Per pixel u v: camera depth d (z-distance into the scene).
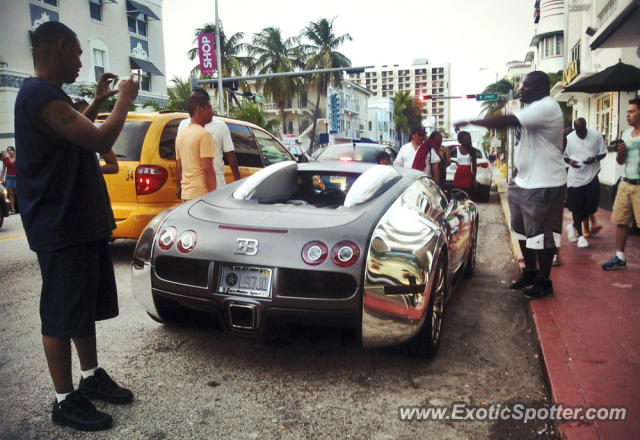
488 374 2.79
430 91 190.25
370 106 77.88
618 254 4.62
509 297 4.29
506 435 2.19
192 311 2.87
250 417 2.30
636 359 2.71
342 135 57.38
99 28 24.23
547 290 3.88
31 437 2.10
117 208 4.95
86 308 2.20
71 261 2.14
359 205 2.89
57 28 2.07
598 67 12.09
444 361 2.95
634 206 4.41
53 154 2.05
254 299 2.49
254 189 3.33
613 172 9.20
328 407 2.40
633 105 4.35
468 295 4.35
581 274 4.50
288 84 46.59
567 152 5.67
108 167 2.40
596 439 1.99
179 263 2.73
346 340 2.70
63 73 2.11
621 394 2.34
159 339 3.21
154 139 5.02
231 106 42.00
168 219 2.91
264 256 2.50
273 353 3.01
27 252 6.00
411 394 2.54
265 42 46.25
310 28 49.12
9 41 19.94
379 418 2.31
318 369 2.81
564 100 16.59
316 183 3.80
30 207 2.06
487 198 12.20
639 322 3.27
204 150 4.02
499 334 3.42
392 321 2.52
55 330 2.14
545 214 3.73
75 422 2.16
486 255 6.15
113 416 2.29
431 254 2.71
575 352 2.82
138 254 2.87
